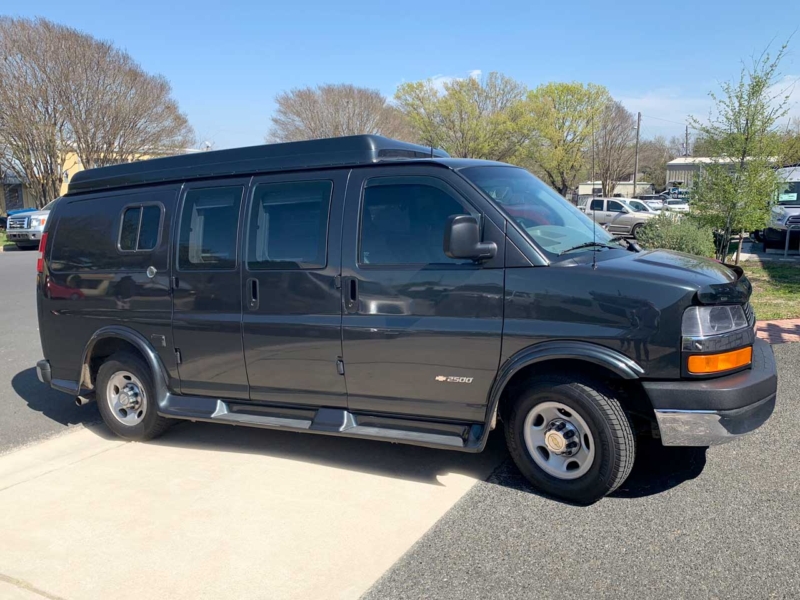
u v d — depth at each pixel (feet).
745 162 42.06
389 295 13.11
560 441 12.12
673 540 10.85
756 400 11.28
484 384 12.44
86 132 93.09
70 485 14.25
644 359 11.14
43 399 21.12
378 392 13.52
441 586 9.91
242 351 14.88
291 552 11.08
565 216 14.15
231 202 15.07
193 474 14.58
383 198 13.46
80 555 11.29
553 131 125.18
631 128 107.45
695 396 10.96
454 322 12.52
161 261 15.87
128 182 16.85
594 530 11.28
